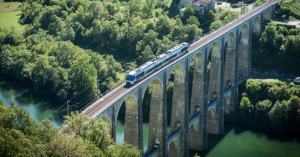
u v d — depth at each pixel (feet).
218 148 386.93
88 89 451.12
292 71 487.20
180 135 345.51
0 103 212.64
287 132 414.82
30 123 199.62
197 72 368.27
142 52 524.52
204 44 354.13
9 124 186.39
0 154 161.07
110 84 458.50
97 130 203.10
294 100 407.64
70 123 205.77
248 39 476.13
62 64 526.16
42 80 501.56
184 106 337.72
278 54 499.92
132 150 233.14
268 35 522.47
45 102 479.41
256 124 430.61
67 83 483.10
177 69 330.13
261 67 499.92
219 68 398.42
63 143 181.37
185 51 349.41
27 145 169.68
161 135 311.88
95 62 494.59
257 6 581.94
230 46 435.53
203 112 372.58
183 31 556.10
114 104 244.42
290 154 378.12
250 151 382.01
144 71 289.53
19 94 502.79
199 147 381.81
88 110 241.96
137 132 279.69
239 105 451.94
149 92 457.27
